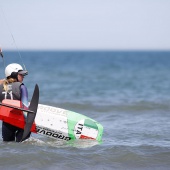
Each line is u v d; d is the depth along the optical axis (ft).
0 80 104.06
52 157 90.68
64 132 106.52
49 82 346.95
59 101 212.23
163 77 422.41
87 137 107.76
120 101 214.90
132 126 138.10
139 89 291.17
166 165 87.10
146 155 94.07
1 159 88.74
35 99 99.71
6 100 101.04
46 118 106.42
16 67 103.40
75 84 331.77
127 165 86.79
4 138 104.83
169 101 213.66
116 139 114.52
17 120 101.76
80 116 108.88
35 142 104.78
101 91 275.39
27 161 87.51
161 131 127.65
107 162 88.43
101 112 175.63
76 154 93.66
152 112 175.22
